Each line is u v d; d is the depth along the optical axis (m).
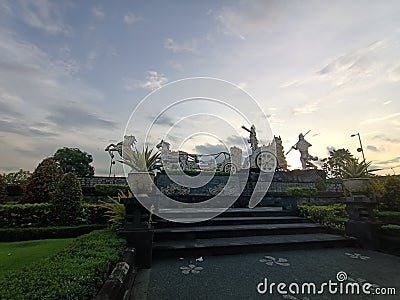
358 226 4.67
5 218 5.93
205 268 3.29
